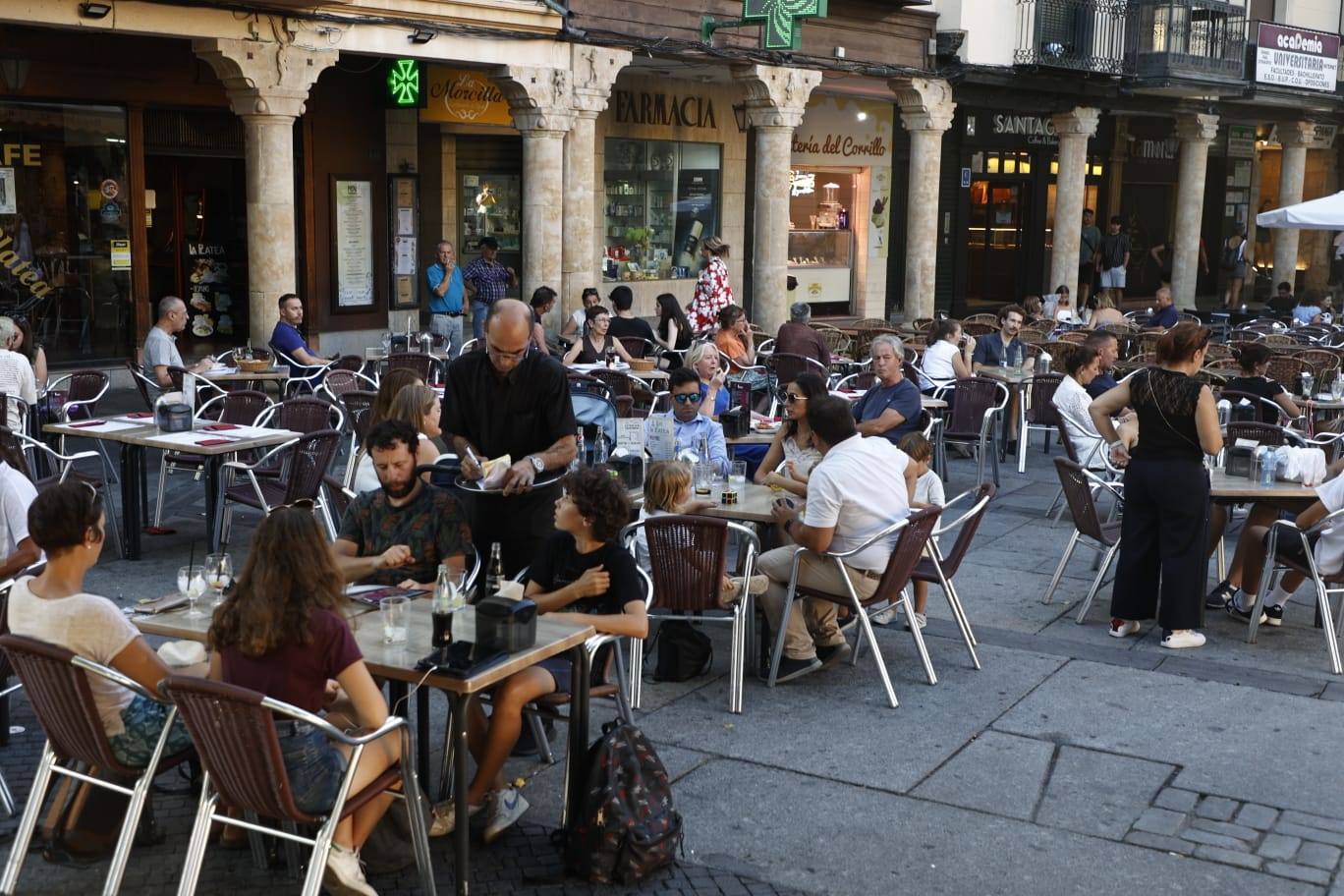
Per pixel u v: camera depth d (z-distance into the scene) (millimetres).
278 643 4320
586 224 16688
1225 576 8938
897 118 24922
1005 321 14430
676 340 15023
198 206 17422
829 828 5355
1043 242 27484
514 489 5898
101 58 14992
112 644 4590
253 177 13812
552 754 5980
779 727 6383
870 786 5750
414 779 4555
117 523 9523
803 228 23703
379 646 4773
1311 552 7465
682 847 5086
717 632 7855
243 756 4168
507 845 5129
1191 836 5332
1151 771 5941
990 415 12109
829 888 4883
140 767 4621
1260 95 26750
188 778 5559
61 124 14867
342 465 11984
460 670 4473
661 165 21484
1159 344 7547
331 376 11656
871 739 6258
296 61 13602
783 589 6922
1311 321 21344
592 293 15297
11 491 5750
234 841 5055
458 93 18000
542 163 16062
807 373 8055
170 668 4734
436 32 14594
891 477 6812
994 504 11484
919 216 21438
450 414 6273
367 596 5340
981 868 5051
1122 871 5051
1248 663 7426
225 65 13328
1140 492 7621
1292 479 8055
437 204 19156
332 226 17500
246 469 8766
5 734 5828
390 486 5754
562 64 15977
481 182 19703
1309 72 27391
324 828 4219
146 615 5145
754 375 12117
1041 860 5129
